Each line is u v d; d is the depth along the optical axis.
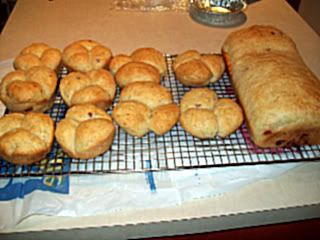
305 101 0.96
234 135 1.03
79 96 1.02
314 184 0.90
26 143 0.88
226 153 0.96
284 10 1.79
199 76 1.14
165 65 1.23
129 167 0.90
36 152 0.88
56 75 1.14
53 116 1.06
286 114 0.94
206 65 1.19
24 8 1.76
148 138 1.00
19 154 0.86
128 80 1.11
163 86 1.19
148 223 0.79
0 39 1.48
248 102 1.03
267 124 0.94
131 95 1.04
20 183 0.86
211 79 1.20
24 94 0.99
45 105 1.06
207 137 0.98
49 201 0.83
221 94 1.18
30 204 0.82
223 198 0.86
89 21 1.65
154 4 1.81
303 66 1.12
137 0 1.84
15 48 1.43
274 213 0.84
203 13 1.70
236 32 1.30
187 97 1.06
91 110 0.97
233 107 1.01
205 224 0.83
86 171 0.87
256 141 0.98
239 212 0.82
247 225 0.86
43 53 1.21
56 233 0.78
